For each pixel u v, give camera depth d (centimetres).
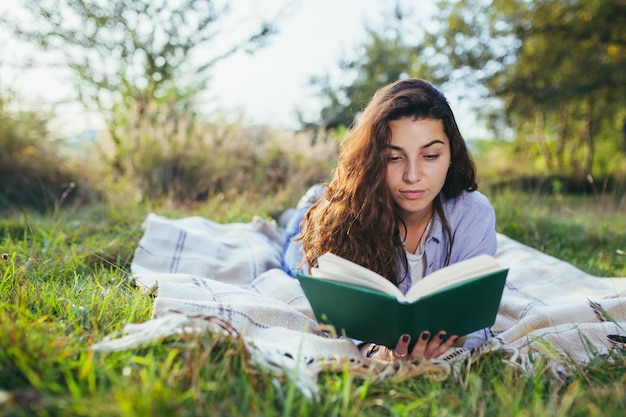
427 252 214
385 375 153
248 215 449
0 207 469
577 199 789
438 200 209
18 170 498
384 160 185
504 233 403
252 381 134
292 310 201
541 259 310
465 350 178
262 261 296
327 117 1448
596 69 1070
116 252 302
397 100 180
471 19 1170
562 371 160
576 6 1069
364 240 203
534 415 128
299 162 640
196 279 220
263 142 684
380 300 149
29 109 560
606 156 1388
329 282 153
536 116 1283
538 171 1094
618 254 365
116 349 138
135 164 575
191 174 574
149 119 602
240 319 181
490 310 158
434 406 132
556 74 1140
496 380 154
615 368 162
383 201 192
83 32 596
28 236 321
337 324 167
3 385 123
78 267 262
